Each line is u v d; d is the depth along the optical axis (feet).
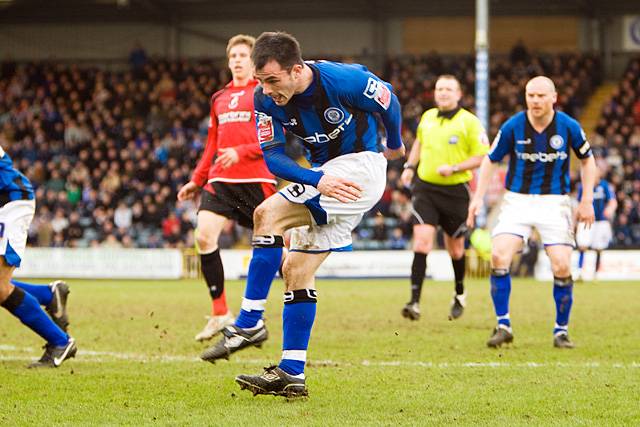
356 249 219.61
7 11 350.43
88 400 52.95
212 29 353.51
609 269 194.18
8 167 62.54
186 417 48.06
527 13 335.88
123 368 64.90
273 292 145.59
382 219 220.84
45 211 241.14
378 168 52.80
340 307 115.75
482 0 208.13
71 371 63.26
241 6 345.31
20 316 64.03
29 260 213.66
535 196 78.23
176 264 210.59
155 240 231.91
